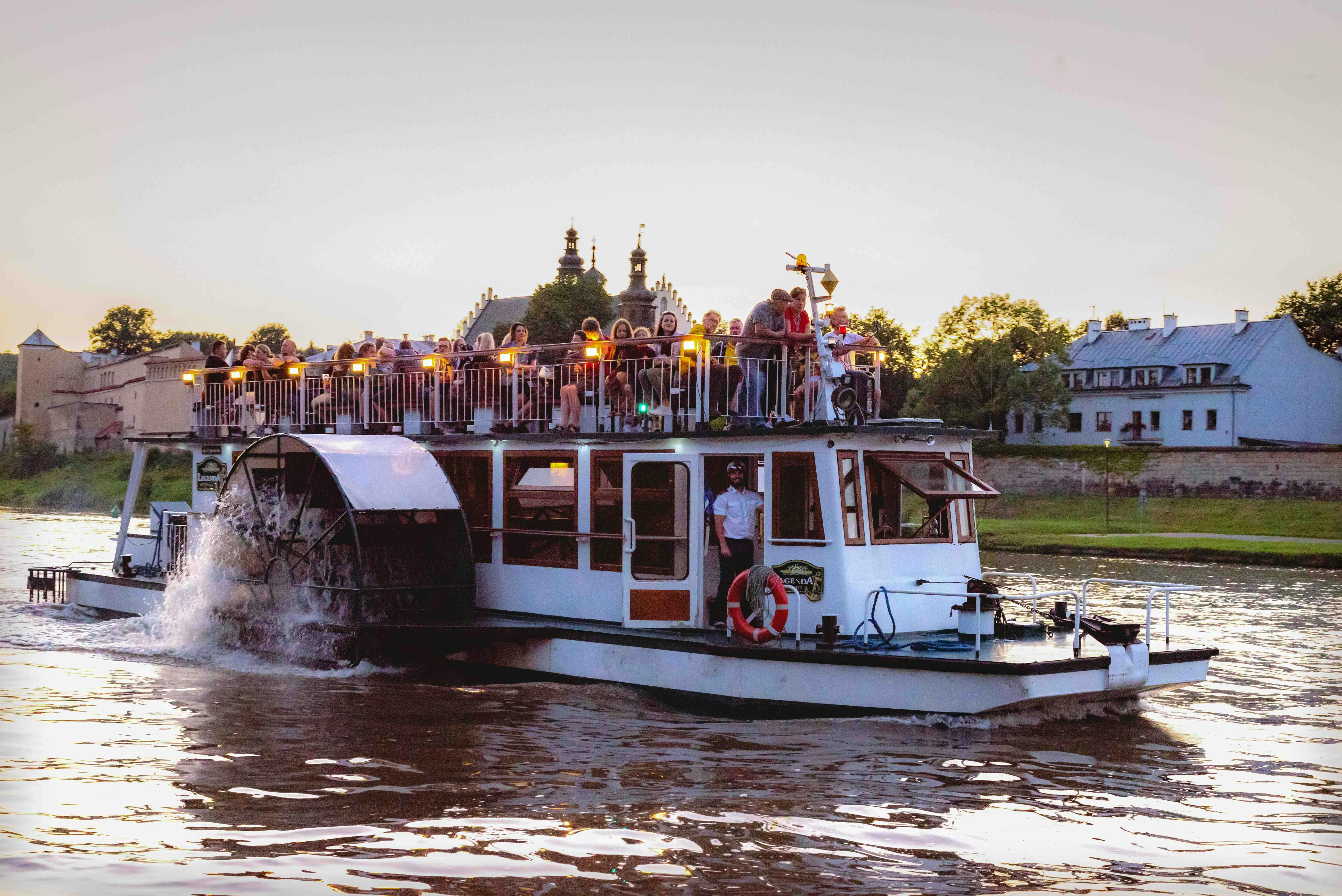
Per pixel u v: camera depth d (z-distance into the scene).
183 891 7.96
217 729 12.67
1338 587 35.69
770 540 14.16
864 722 12.90
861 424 13.77
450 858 8.70
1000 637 14.09
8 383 139.00
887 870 8.74
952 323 99.75
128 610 21.14
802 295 15.73
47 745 11.89
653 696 14.12
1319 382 95.62
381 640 15.44
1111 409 98.19
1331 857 9.30
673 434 14.62
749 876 8.52
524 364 17.36
